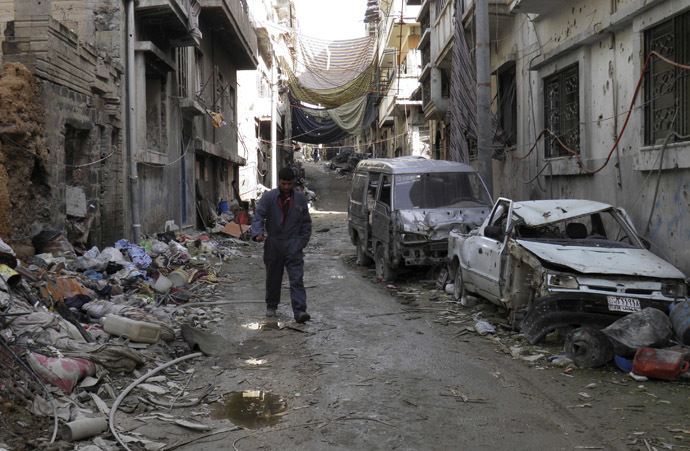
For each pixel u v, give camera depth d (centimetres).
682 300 620
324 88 3192
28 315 562
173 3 1377
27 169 844
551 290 637
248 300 944
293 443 417
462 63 1591
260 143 3716
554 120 1250
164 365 572
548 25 1249
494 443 414
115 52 1257
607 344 573
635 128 911
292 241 802
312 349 661
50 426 427
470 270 853
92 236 1083
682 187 802
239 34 2291
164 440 424
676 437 420
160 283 912
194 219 1966
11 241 789
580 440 418
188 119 1908
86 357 524
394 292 1013
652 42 870
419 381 549
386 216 1105
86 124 1046
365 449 406
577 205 806
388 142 5016
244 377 565
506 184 1572
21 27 890
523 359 618
